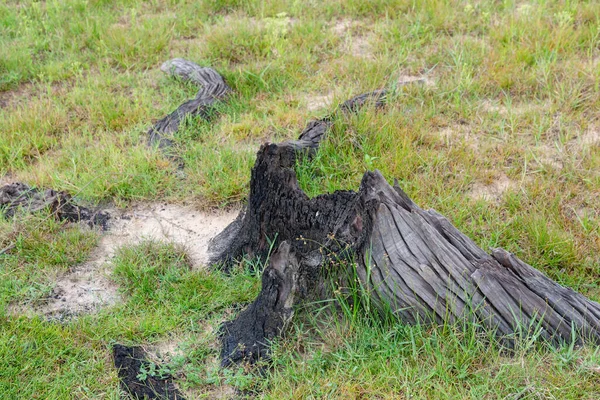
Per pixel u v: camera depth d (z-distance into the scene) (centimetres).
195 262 515
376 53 788
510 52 736
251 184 479
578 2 840
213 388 403
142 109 704
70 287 496
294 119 666
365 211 412
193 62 776
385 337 405
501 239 506
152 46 824
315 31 825
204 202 573
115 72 791
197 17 895
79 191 583
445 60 753
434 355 394
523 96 678
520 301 396
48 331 443
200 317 457
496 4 864
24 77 790
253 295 466
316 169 589
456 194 552
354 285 418
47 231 538
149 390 402
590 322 397
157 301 473
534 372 376
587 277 476
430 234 404
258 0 912
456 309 402
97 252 532
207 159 612
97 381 410
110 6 948
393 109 648
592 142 609
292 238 467
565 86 674
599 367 371
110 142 644
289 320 411
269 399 382
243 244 496
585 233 505
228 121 679
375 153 602
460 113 660
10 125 682
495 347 399
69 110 722
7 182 623
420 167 587
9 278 497
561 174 571
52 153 657
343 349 409
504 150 603
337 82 738
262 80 730
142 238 543
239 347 412
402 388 380
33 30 862
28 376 414
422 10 841
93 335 444
